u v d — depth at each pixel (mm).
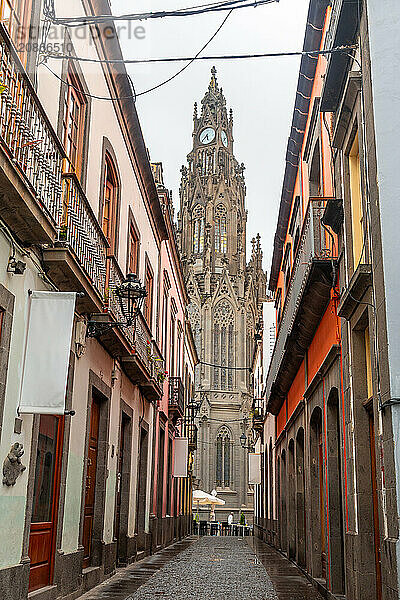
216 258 88125
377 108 7379
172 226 25062
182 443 28875
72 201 9539
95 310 10703
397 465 6629
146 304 19047
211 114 96688
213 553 22891
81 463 11133
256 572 16078
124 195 15445
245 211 92625
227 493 76125
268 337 38500
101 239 11688
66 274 8992
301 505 17859
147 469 19297
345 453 9766
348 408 9523
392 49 7484
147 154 17406
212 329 82438
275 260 25031
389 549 6688
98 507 12688
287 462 20812
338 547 11258
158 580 13438
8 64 7105
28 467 8148
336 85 9477
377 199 7363
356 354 9211
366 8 7828
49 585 9367
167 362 25672
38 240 7879
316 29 13031
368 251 8180
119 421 14648
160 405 23047
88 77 11727
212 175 91562
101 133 12883
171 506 27891
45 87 9195
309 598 11531
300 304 12898
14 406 7629
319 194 13969
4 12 7609
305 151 15695
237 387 80875
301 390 16672
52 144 8672
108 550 13141
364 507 8766
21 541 7895
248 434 77062
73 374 10516
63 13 10023
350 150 9633
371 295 7973
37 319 8016
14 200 6988
